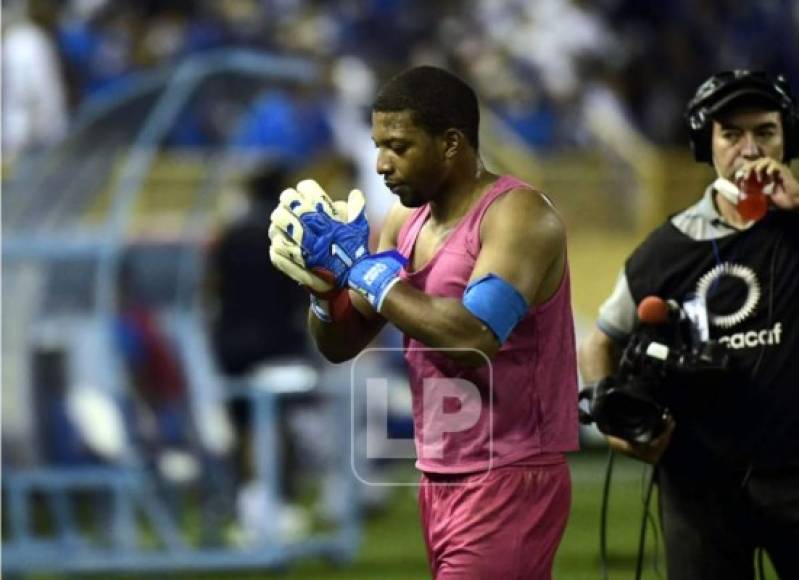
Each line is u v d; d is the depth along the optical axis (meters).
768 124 20.00
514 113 60.81
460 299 18.12
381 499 42.81
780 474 19.86
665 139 66.81
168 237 39.69
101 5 60.06
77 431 34.84
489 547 18.19
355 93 52.28
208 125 49.16
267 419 35.34
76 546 34.78
